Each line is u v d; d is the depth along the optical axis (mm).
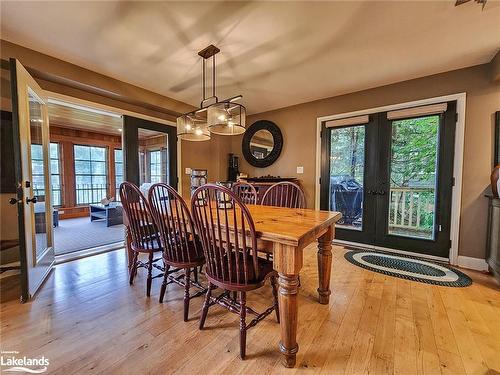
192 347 1380
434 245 2850
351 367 1240
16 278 2318
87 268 2537
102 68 2654
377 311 1755
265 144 4297
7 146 2439
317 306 1826
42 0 1633
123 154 3355
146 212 1816
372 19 1832
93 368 1221
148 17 1819
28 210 1944
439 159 2795
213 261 1453
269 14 1776
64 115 4707
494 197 2275
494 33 2006
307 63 2533
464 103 2621
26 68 2270
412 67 2625
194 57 2408
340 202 3568
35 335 1467
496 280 2271
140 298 1924
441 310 1767
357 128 3393
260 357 1308
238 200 1229
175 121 4043
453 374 1196
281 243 1218
